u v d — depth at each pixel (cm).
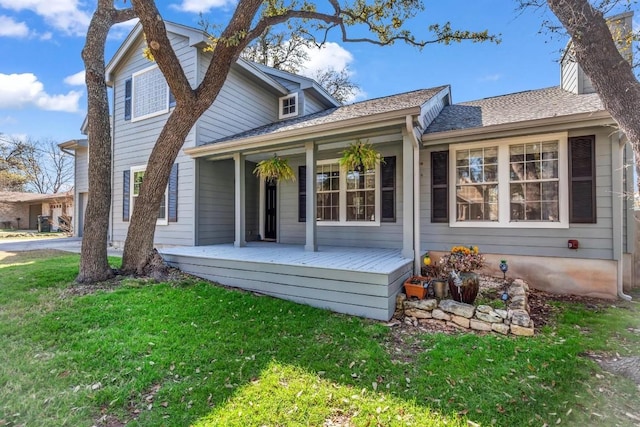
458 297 400
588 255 499
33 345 304
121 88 902
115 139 911
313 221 605
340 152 712
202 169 768
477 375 261
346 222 714
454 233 594
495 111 654
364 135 554
